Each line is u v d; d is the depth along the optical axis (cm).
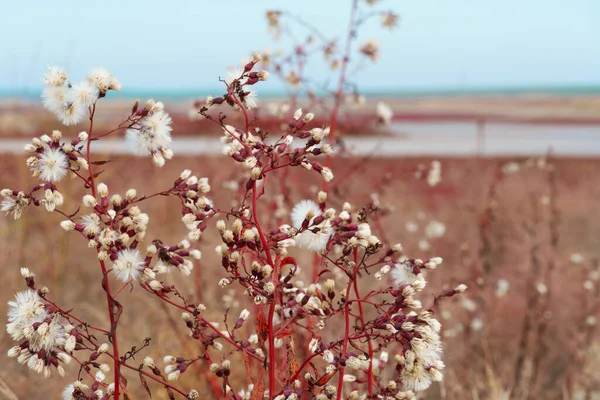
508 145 2612
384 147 2394
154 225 688
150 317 467
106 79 181
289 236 188
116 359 183
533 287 551
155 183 752
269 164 192
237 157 189
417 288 183
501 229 726
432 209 961
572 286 641
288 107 381
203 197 189
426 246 659
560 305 589
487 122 5138
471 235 744
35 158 178
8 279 523
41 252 555
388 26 374
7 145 1217
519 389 437
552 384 471
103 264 176
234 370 338
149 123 188
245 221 193
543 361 476
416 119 5822
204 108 191
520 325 545
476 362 475
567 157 1912
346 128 414
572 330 534
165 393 328
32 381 391
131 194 183
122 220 183
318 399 185
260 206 417
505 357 495
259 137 201
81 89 178
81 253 635
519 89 16400
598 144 2647
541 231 823
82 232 178
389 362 272
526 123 4972
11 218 677
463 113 6788
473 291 545
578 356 482
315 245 192
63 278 549
